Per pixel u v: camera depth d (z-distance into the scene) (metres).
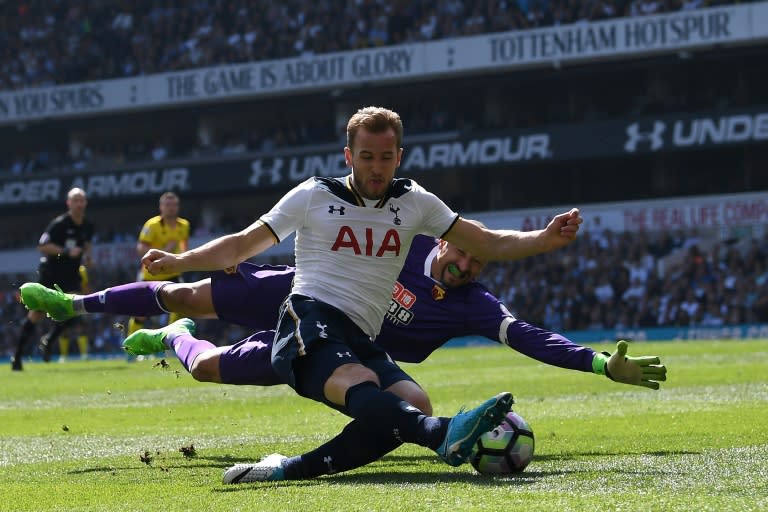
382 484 6.13
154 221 22.64
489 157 43.16
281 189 47.31
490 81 44.84
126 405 14.12
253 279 8.55
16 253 48.75
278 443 9.09
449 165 43.75
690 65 44.69
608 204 40.75
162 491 6.25
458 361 24.36
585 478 6.18
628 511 5.02
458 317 8.14
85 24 52.94
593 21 42.38
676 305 37.31
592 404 12.11
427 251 8.27
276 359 6.44
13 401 15.34
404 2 47.03
